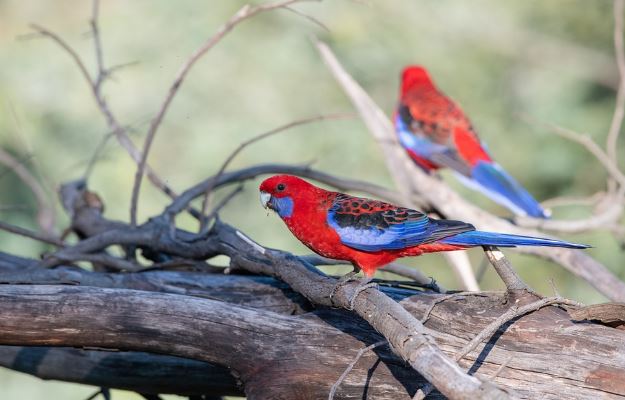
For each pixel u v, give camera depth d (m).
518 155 17.61
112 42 17.92
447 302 7.20
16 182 15.71
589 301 16.81
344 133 17.41
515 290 7.04
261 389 6.95
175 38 17.83
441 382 5.27
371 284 6.55
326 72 17.83
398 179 11.54
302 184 7.88
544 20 18.72
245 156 17.45
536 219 11.05
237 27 17.94
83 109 17.33
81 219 9.91
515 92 18.39
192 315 7.08
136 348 7.16
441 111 13.27
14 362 8.42
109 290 7.14
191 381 8.23
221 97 17.78
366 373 6.91
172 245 8.66
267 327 7.09
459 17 18.58
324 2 18.05
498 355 6.83
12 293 7.00
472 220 10.73
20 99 17.28
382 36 18.12
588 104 17.77
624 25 18.22
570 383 6.66
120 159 16.39
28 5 22.69
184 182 17.19
